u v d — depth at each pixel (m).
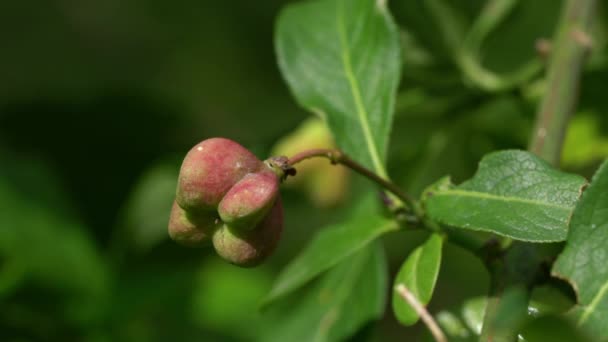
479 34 0.31
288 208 0.34
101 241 0.37
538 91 0.31
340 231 0.26
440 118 0.32
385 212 0.26
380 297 0.29
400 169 0.31
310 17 0.28
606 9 0.33
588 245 0.23
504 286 0.24
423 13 0.31
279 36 0.28
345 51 0.28
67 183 0.37
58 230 0.33
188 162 0.23
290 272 0.27
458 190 0.24
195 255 0.35
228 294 0.36
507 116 0.32
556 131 0.27
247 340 0.35
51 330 0.32
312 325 0.30
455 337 0.26
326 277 0.30
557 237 0.23
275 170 0.24
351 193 0.33
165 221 0.34
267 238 0.23
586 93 0.32
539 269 0.24
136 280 0.34
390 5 0.31
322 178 0.31
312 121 0.31
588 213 0.23
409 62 0.31
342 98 0.27
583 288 0.23
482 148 0.32
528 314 0.24
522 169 0.24
